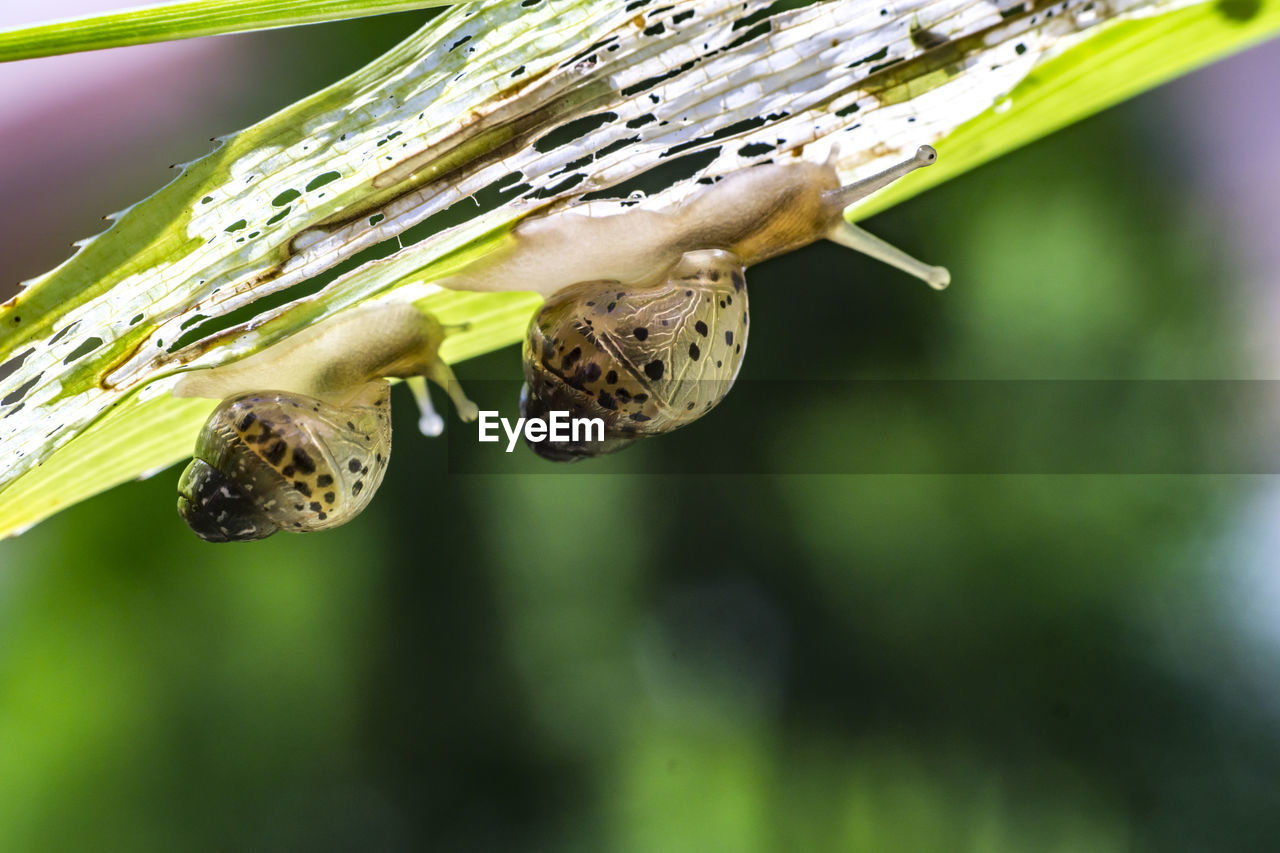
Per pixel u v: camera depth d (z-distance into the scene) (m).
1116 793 0.27
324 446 0.14
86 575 0.28
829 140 0.14
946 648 0.28
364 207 0.13
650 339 0.14
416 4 0.13
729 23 0.13
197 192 0.13
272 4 0.13
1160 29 0.13
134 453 0.14
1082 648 0.28
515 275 0.14
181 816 0.27
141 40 0.13
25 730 0.27
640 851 0.27
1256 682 0.27
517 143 0.13
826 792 0.27
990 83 0.14
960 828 0.26
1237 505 0.28
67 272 0.13
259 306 0.17
